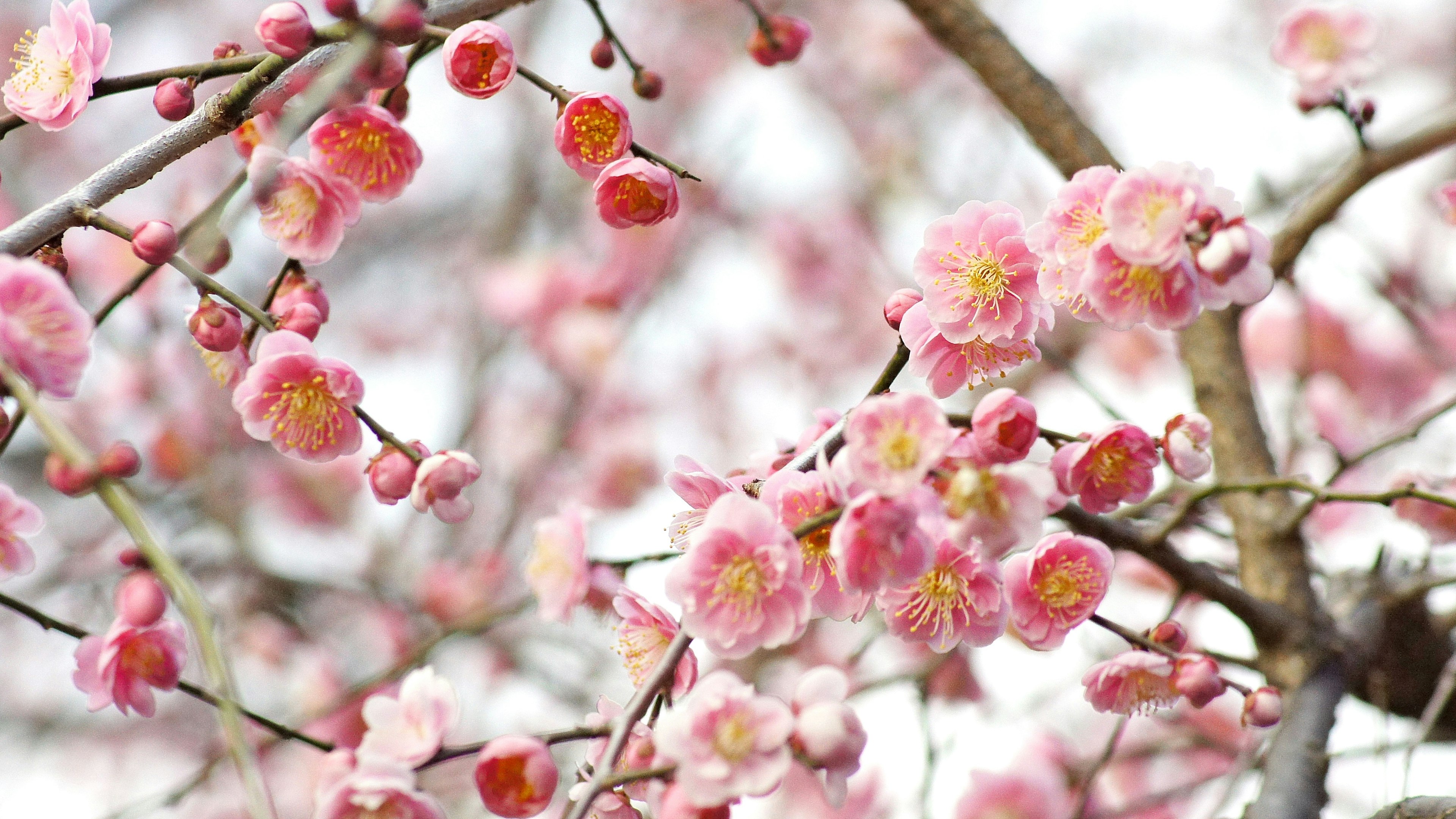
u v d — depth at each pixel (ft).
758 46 4.10
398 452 3.73
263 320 3.70
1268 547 4.08
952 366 3.69
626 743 3.59
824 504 3.61
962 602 3.65
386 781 3.53
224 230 3.61
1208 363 4.19
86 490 3.51
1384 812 3.79
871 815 5.05
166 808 4.13
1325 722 3.93
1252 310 5.34
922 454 3.53
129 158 3.68
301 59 3.71
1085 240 3.64
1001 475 3.54
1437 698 3.85
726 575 3.56
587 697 5.38
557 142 3.77
